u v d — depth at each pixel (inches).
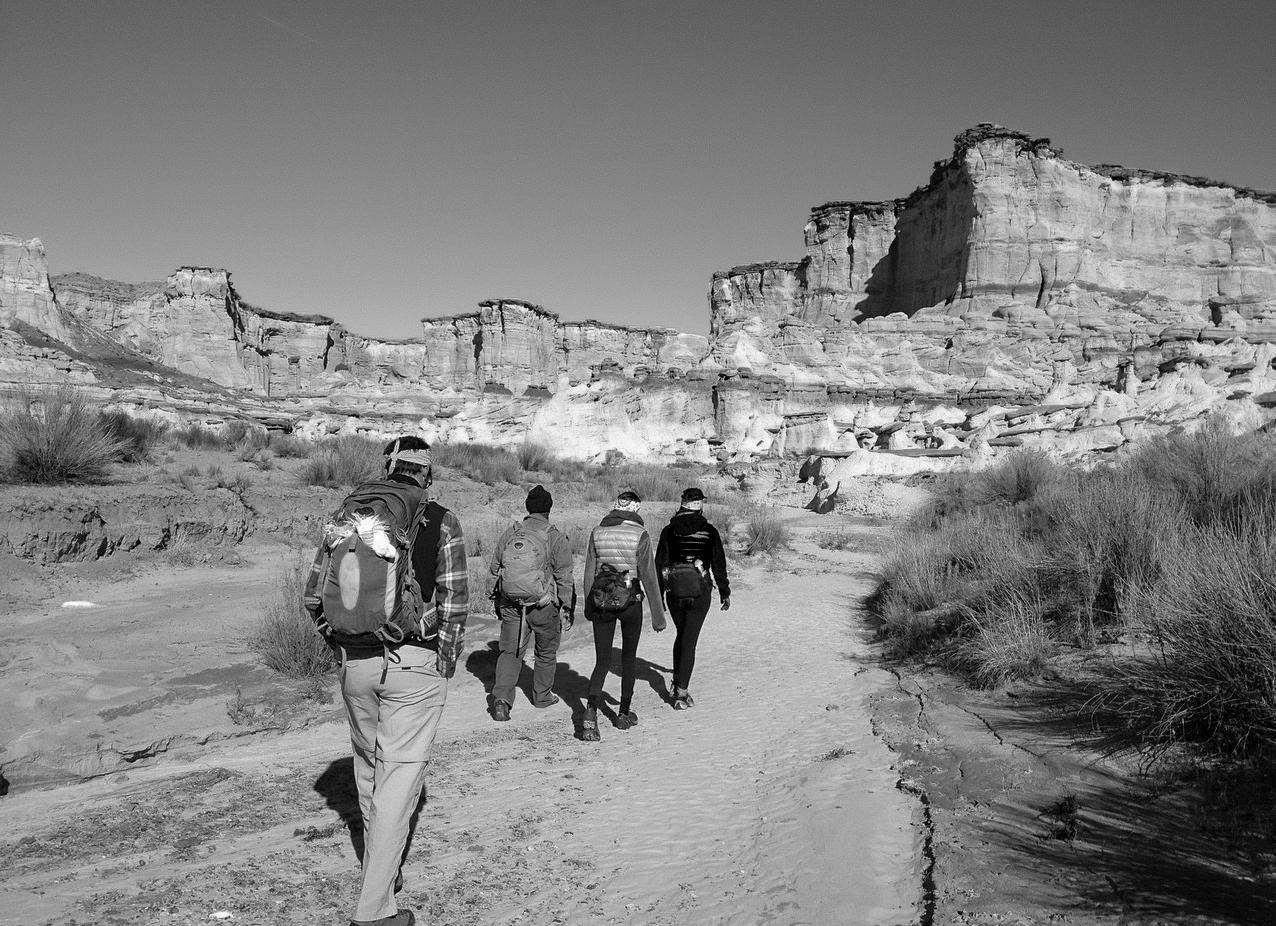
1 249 4527.6
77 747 197.3
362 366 6973.4
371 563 128.7
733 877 150.8
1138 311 4133.9
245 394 4815.5
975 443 1519.4
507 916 134.8
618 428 3063.5
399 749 132.4
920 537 576.7
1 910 125.0
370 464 643.5
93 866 146.3
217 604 359.6
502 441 3093.0
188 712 229.6
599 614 257.6
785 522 1075.9
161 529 436.1
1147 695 205.2
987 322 4141.2
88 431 467.8
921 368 3804.1
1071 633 289.9
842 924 129.5
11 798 184.4
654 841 169.5
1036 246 4330.7
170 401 2810.0
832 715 269.4
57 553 376.2
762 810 186.7
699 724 267.0
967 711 246.8
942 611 380.8
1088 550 326.3
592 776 212.5
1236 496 358.9
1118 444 1305.4
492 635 386.6
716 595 565.3
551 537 278.8
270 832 166.1
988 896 130.3
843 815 174.6
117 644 285.4
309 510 540.4
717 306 6122.1
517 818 180.9
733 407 3068.4
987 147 4429.1
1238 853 137.9
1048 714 226.1
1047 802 167.9
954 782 188.4
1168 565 276.7
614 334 6884.8
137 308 5959.6
